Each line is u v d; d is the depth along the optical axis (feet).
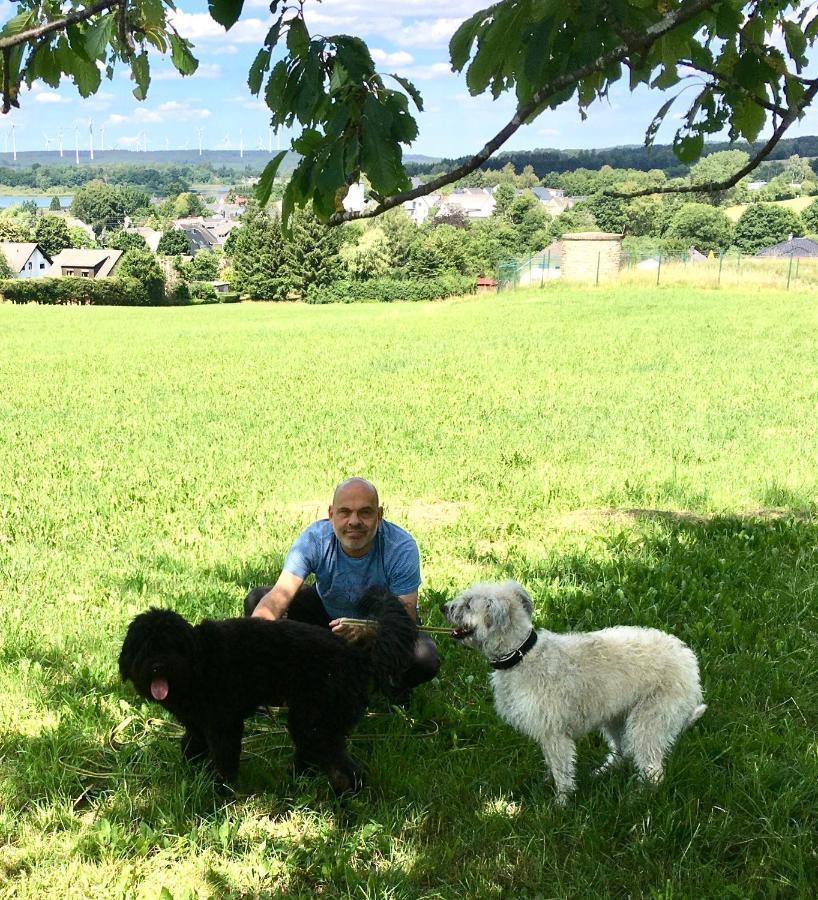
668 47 7.73
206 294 322.55
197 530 32.40
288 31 6.75
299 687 14.71
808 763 15.48
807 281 157.38
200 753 15.97
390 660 14.79
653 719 14.85
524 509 34.47
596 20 6.48
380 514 17.54
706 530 30.22
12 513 34.22
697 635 21.33
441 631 17.04
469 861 13.48
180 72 8.76
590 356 83.82
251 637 14.67
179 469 41.73
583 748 16.78
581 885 12.83
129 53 8.41
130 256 295.89
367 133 6.21
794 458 41.98
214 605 23.57
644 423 51.80
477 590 15.11
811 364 75.72
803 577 25.12
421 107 6.44
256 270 330.54
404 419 54.19
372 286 302.25
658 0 7.47
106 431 52.03
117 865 13.37
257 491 37.93
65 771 15.78
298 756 15.19
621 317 119.55
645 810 14.33
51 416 57.16
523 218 451.94
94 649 20.99
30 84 8.32
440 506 35.76
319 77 6.58
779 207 344.08
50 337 123.54
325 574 17.93
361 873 13.19
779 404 57.77
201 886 13.04
